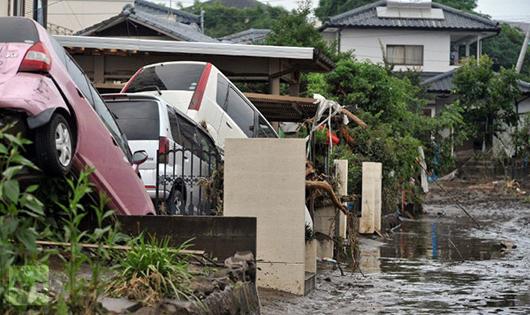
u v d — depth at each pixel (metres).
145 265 8.05
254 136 19.95
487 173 57.88
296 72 27.50
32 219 7.29
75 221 6.48
